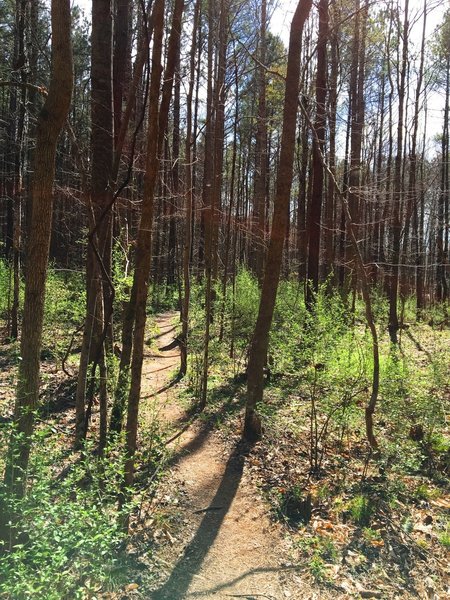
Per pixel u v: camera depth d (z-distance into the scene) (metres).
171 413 7.67
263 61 12.02
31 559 2.83
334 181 6.12
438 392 7.43
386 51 15.05
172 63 5.54
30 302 3.42
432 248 26.23
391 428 6.62
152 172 4.24
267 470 5.79
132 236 9.59
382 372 7.21
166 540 4.39
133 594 3.64
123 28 7.71
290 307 11.88
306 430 6.82
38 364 3.51
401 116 13.71
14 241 11.19
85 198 5.40
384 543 4.38
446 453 6.06
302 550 4.32
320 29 8.93
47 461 3.52
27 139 10.84
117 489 3.94
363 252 18.70
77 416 5.70
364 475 5.54
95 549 3.08
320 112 11.38
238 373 9.65
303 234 17.59
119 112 7.85
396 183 14.24
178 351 12.21
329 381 6.03
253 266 19.39
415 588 3.84
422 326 15.65
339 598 3.73
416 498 5.14
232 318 10.93
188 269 9.66
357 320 14.62
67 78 3.33
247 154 20.83
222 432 6.92
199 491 5.31
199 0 9.20
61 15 3.28
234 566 4.09
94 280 5.72
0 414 5.00
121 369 6.26
